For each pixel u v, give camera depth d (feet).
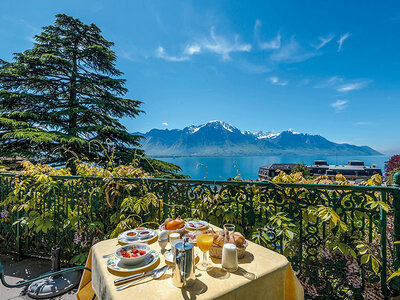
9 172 10.64
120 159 34.78
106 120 45.42
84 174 10.02
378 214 6.59
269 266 3.98
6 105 37.73
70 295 7.07
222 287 3.33
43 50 40.91
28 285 7.50
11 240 9.80
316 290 7.02
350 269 6.83
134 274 3.80
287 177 9.25
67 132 36.29
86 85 41.42
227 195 8.23
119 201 8.84
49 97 41.73
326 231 7.69
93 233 9.04
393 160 36.06
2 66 39.09
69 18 44.06
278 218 7.12
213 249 4.39
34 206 9.29
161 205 8.41
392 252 6.96
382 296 6.39
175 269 3.36
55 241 9.41
